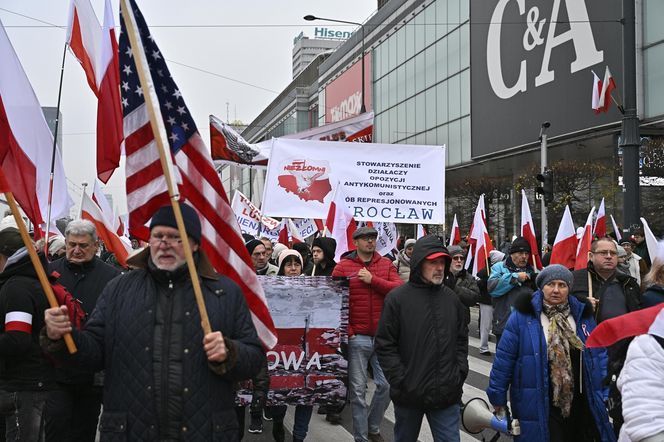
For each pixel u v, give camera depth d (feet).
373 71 151.43
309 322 21.08
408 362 16.21
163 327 10.55
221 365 10.20
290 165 31.35
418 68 127.34
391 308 16.62
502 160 102.53
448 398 15.99
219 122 32.09
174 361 10.41
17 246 14.88
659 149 70.18
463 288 28.12
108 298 11.01
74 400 15.88
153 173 12.75
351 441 22.53
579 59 80.69
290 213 31.17
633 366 8.83
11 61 13.69
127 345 10.48
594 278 19.81
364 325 21.61
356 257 22.94
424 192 31.73
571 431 15.12
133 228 12.91
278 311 21.02
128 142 12.73
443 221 31.71
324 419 25.57
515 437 14.97
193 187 12.93
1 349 13.42
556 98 85.46
